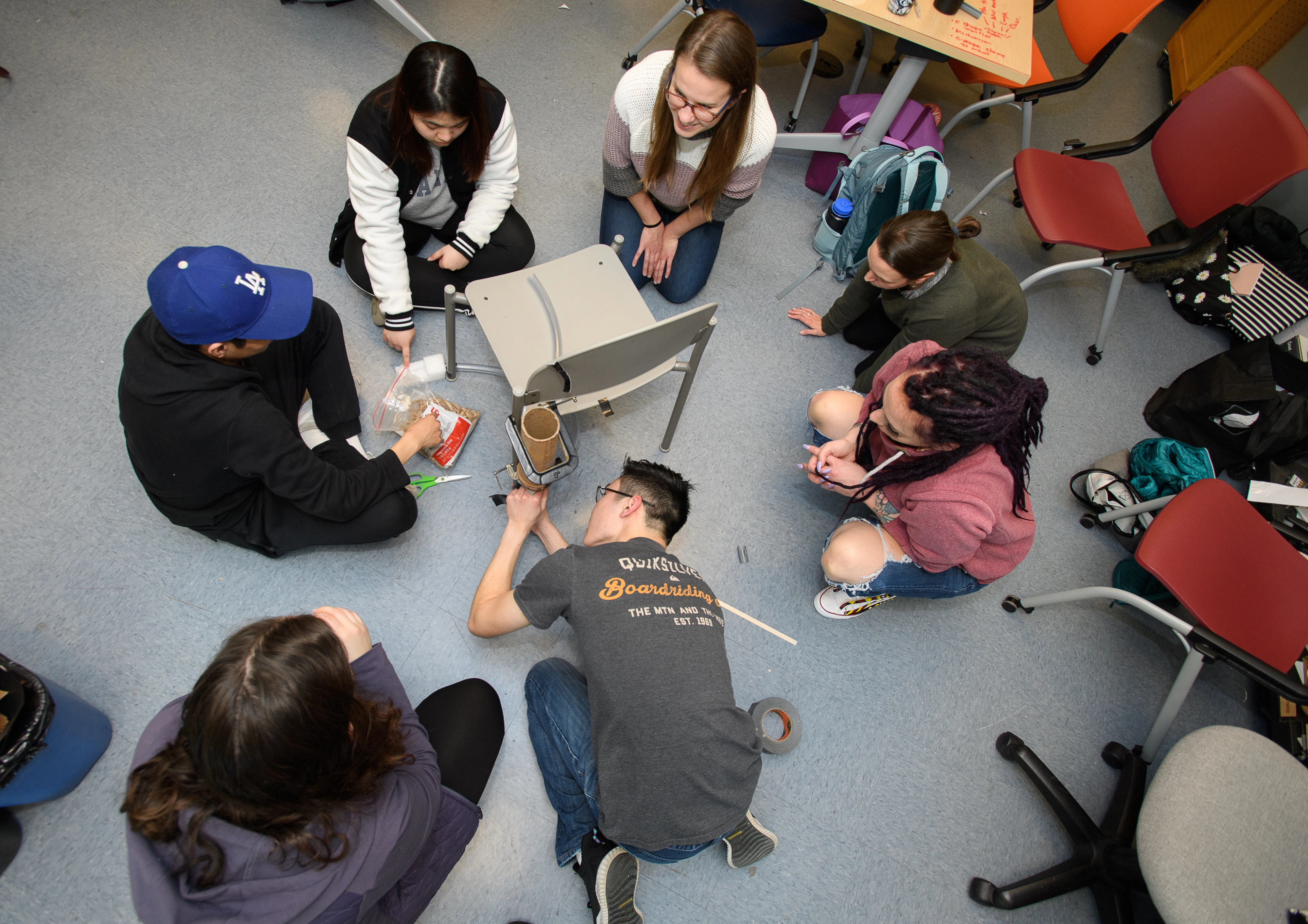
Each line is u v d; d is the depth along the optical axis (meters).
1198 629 1.51
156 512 1.67
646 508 1.42
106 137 2.15
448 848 1.24
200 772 0.85
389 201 1.74
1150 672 1.94
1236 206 1.99
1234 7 3.05
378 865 0.97
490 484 1.87
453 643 1.66
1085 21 2.42
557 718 1.45
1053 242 2.11
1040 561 2.07
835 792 1.66
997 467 1.43
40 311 1.85
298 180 2.22
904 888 1.58
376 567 1.72
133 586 1.59
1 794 1.19
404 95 1.50
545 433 1.43
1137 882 1.52
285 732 0.81
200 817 0.85
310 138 2.31
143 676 1.51
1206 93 2.11
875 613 1.91
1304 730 1.79
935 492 1.45
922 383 1.32
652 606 1.23
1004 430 1.35
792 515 2.00
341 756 0.89
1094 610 2.01
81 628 1.53
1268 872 1.25
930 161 2.09
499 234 2.04
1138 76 3.41
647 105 1.72
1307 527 1.93
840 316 2.17
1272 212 2.46
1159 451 2.10
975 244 1.87
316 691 0.85
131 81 2.27
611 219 2.12
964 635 1.91
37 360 1.79
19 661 1.48
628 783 1.20
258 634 0.87
